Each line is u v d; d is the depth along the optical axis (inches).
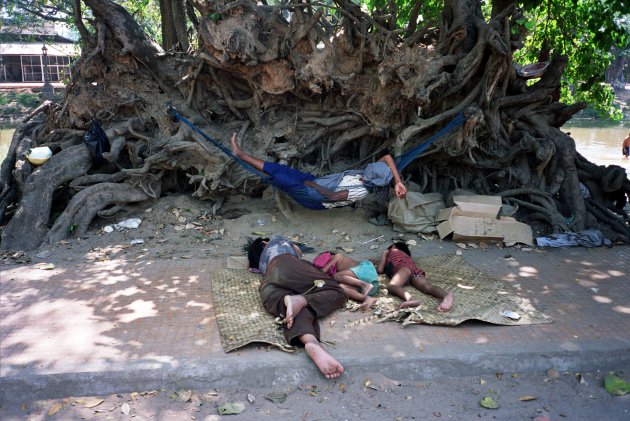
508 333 167.2
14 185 299.0
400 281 193.9
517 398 142.9
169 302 189.9
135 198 282.0
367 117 284.4
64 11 729.0
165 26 394.9
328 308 175.5
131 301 190.9
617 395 143.3
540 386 148.0
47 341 161.6
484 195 281.1
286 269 181.0
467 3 280.1
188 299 192.5
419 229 265.0
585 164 310.5
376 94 275.0
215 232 266.4
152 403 141.1
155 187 290.8
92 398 143.7
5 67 1546.5
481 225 253.3
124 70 295.7
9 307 185.3
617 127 1042.1
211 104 303.4
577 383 149.3
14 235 251.4
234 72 285.1
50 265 225.9
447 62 267.4
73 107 299.4
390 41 260.7
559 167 292.2
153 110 296.7
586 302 190.5
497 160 295.9
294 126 290.8
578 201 283.7
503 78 282.7
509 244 252.7
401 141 275.9
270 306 175.6
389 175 247.0
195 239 258.7
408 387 147.6
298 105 295.0
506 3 303.6
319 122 290.8
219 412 136.9
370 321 174.4
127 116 303.7
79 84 299.6
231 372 148.0
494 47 253.9
